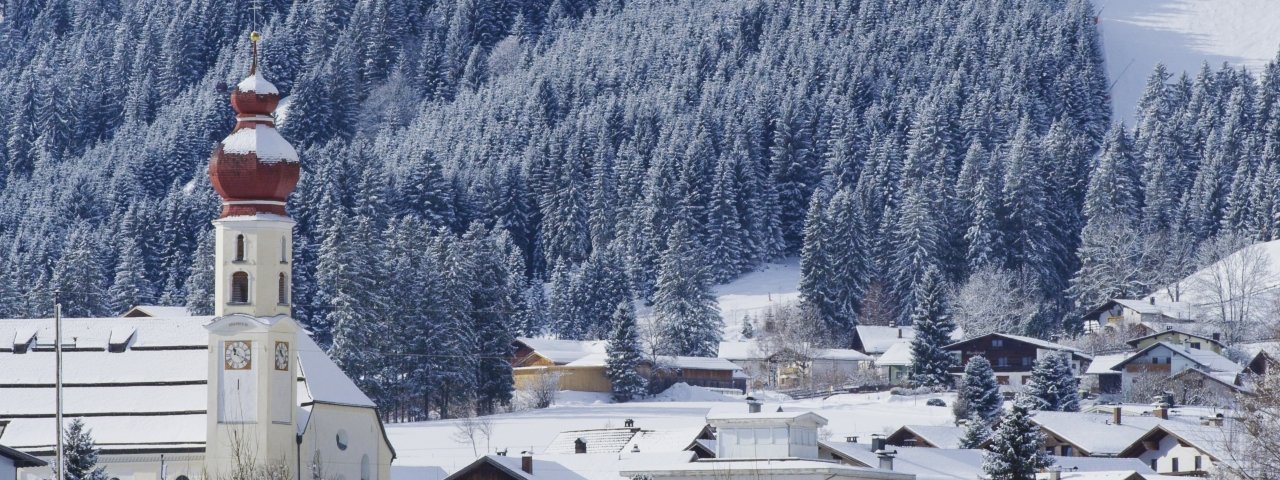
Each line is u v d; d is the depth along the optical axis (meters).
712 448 130.00
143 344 122.06
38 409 117.69
